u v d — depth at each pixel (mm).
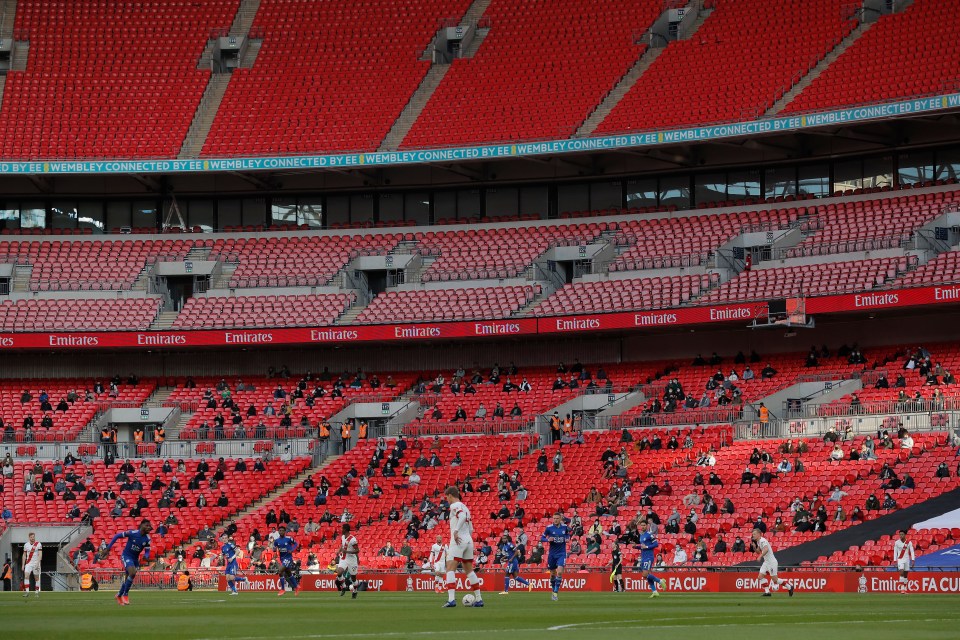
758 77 104688
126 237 112312
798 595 54844
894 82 98000
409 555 76438
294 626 32250
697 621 34125
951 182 97312
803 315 88625
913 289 85375
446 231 110000
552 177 110812
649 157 107188
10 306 105812
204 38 120375
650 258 101125
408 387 103062
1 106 114062
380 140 108688
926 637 27781
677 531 73938
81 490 92062
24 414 101375
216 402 102438
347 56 117938
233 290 107688
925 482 72562
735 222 102500
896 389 84062
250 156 106000
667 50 111000
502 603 46000
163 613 40500
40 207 115438
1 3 122062
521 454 90750
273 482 92812
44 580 84250
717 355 98938
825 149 103000
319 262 108688
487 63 114938
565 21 116750
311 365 107375
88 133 111500
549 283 103812
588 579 62531
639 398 94562
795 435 83188
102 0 123375
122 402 102000
